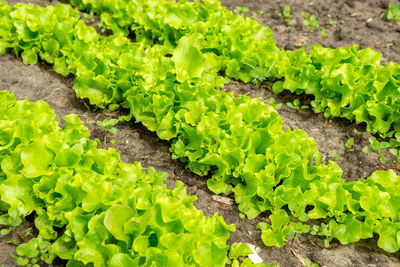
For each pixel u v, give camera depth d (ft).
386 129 5.91
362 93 5.94
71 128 5.56
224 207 5.58
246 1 7.29
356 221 5.36
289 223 5.51
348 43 6.80
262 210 5.49
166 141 5.90
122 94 6.04
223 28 6.26
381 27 6.95
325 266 5.38
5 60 6.34
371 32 6.93
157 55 6.10
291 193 5.44
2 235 5.36
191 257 5.15
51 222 5.30
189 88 5.75
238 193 5.56
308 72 6.05
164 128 5.73
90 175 5.30
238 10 7.13
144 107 5.83
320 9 7.20
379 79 5.98
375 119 5.96
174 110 5.82
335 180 5.50
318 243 5.46
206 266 5.16
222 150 5.52
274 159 5.51
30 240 5.24
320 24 7.03
